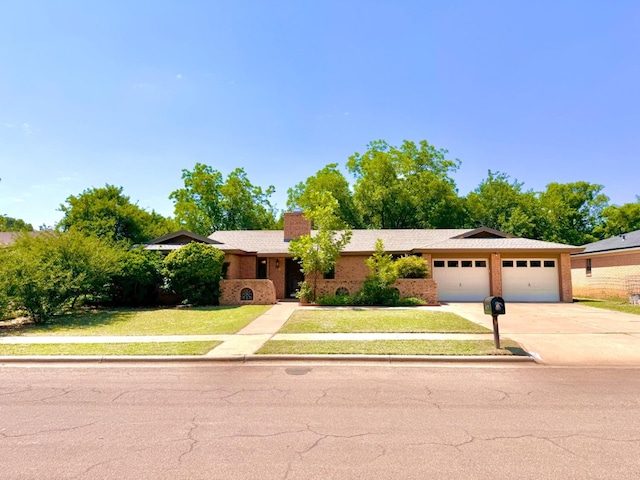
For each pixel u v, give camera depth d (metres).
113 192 27.55
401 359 8.26
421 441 4.36
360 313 14.88
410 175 39.69
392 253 22.42
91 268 15.77
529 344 9.46
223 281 19.31
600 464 3.81
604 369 7.60
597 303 19.22
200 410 5.43
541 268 21.06
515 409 5.39
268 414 5.26
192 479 3.60
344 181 39.19
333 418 5.09
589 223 48.31
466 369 7.64
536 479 3.54
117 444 4.35
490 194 41.81
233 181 42.47
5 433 4.69
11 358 8.45
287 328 11.66
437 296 20.56
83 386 6.66
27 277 13.25
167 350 8.95
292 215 25.05
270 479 3.58
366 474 3.65
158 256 19.56
